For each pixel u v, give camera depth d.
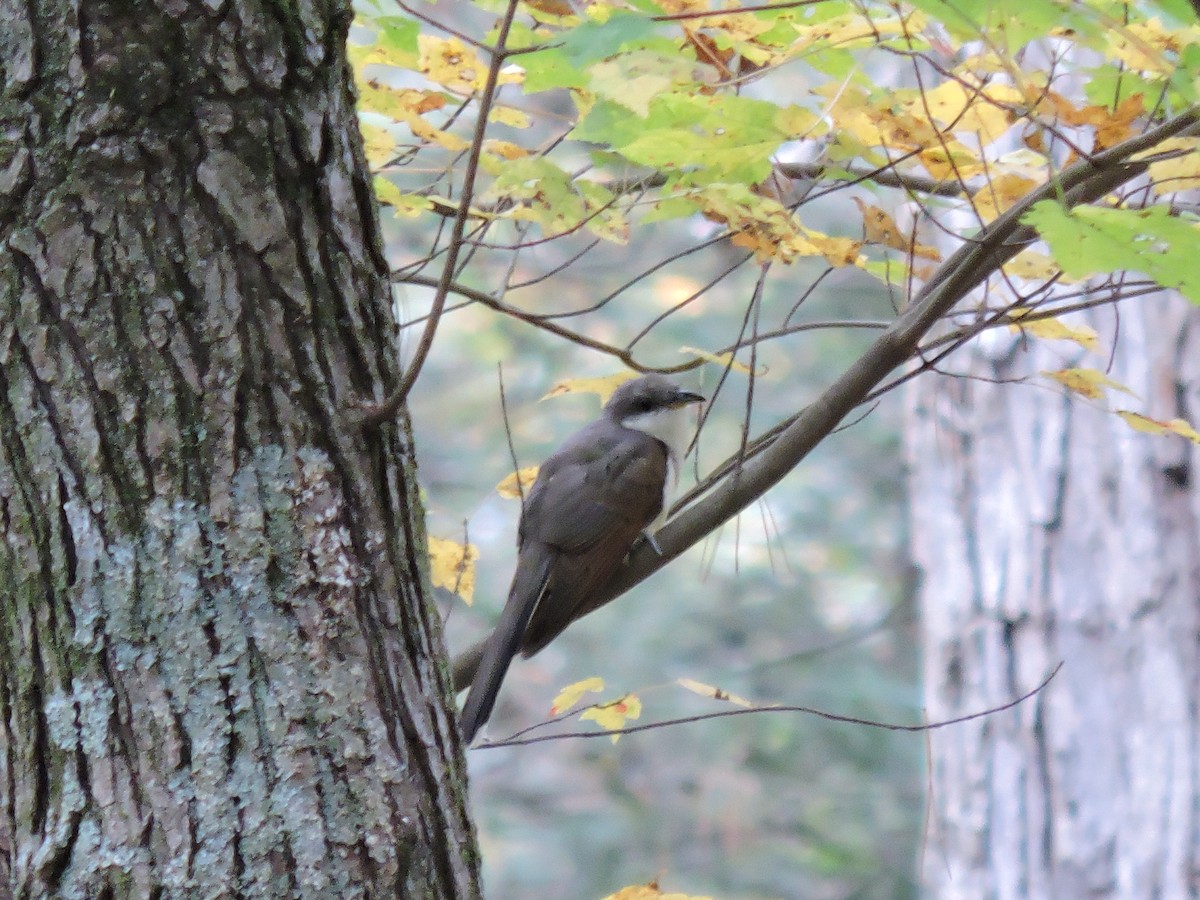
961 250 6.52
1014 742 10.64
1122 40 5.66
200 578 4.46
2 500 4.48
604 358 20.36
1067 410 10.38
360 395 4.83
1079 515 10.37
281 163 4.66
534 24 7.38
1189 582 9.95
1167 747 9.95
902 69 9.40
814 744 20.12
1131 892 10.02
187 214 4.51
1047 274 6.64
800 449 6.93
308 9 4.75
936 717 11.37
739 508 7.21
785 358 20.28
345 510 4.72
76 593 4.43
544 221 6.10
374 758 4.62
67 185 4.41
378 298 5.02
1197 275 4.45
